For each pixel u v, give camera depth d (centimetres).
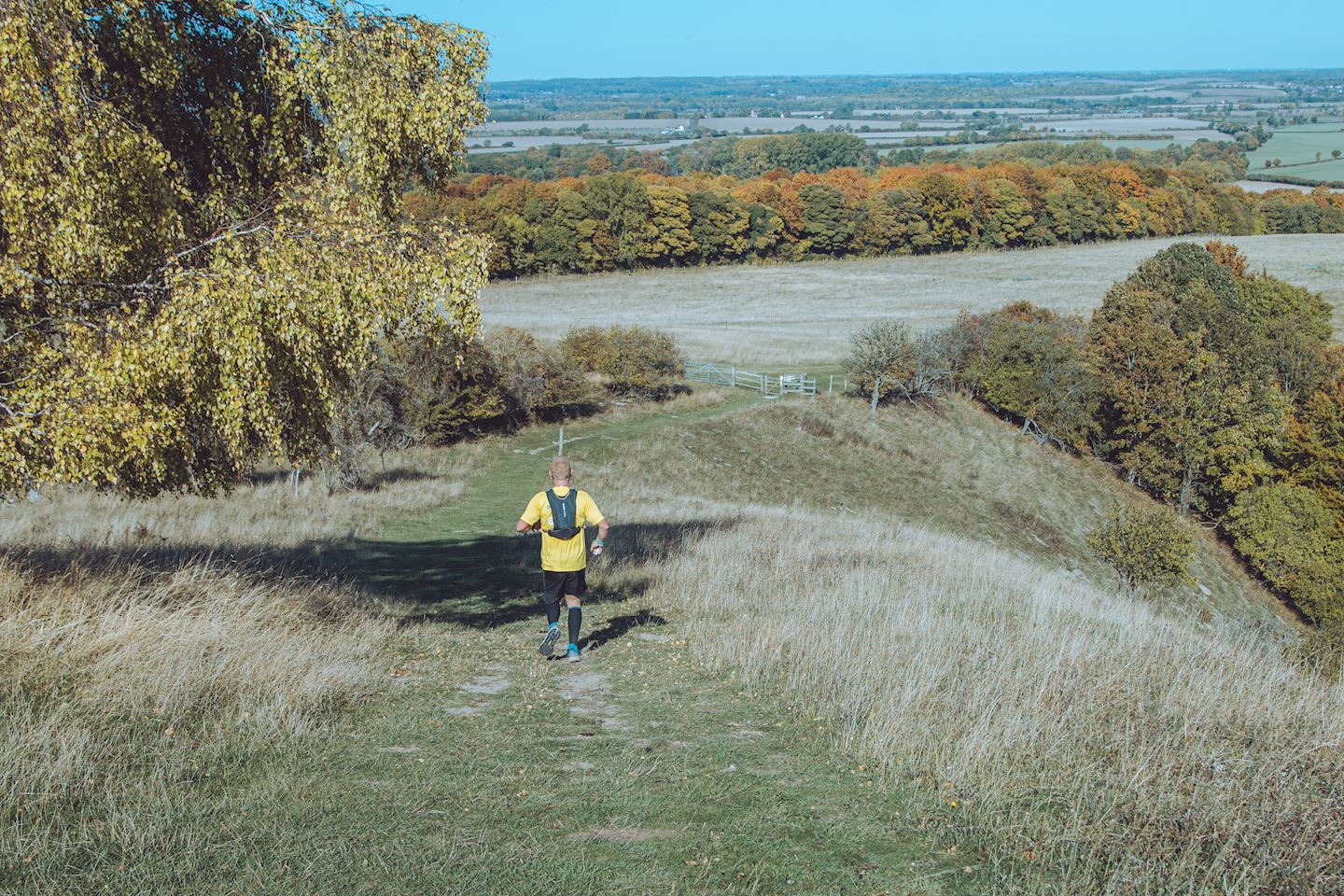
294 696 758
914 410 4928
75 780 573
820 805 593
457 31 1048
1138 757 648
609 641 1074
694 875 499
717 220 11825
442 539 1988
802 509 3108
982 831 555
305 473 2634
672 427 3959
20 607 870
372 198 1015
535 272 10856
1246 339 5444
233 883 472
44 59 801
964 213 12938
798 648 939
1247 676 888
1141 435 5003
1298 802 578
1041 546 3969
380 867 496
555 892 478
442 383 3425
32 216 795
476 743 706
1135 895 483
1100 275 10700
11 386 830
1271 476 4653
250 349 847
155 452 870
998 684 782
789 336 6838
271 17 976
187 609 932
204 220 957
